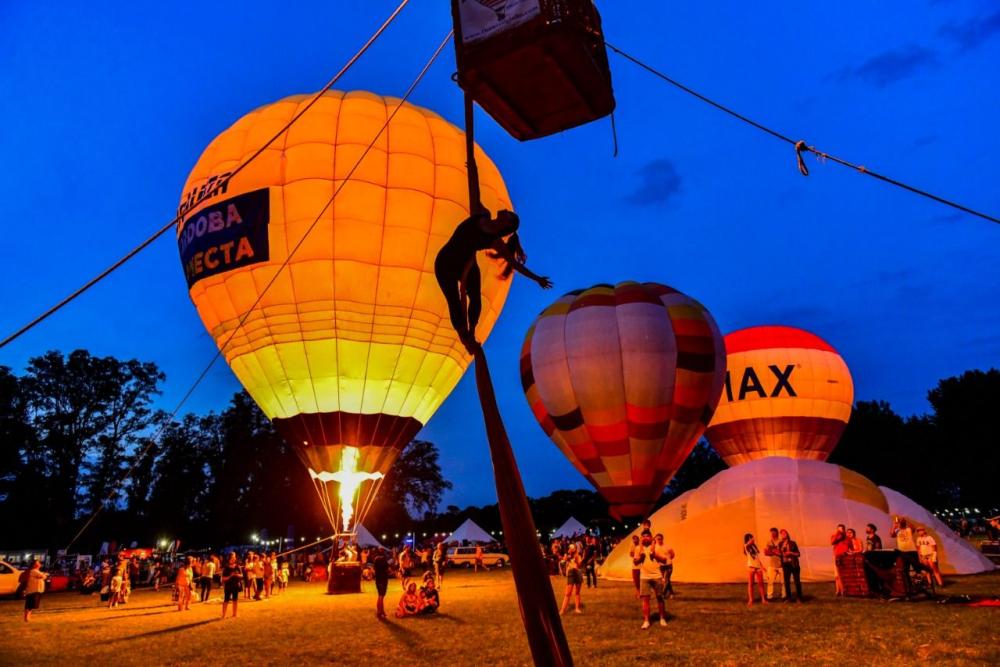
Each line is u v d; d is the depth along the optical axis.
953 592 12.80
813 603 12.23
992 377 47.28
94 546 48.91
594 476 21.66
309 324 17.58
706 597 13.84
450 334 19.14
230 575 14.38
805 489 17.23
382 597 13.27
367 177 17.78
